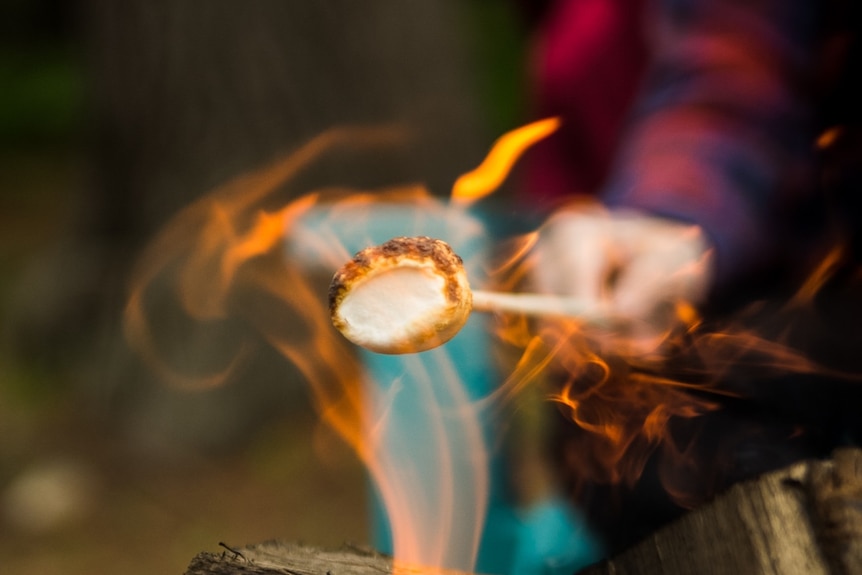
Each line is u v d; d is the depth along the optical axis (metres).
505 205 2.00
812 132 1.58
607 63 2.00
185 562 3.32
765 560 0.86
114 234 4.50
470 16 8.46
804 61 1.58
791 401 1.19
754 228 1.52
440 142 4.37
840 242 1.54
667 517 1.20
